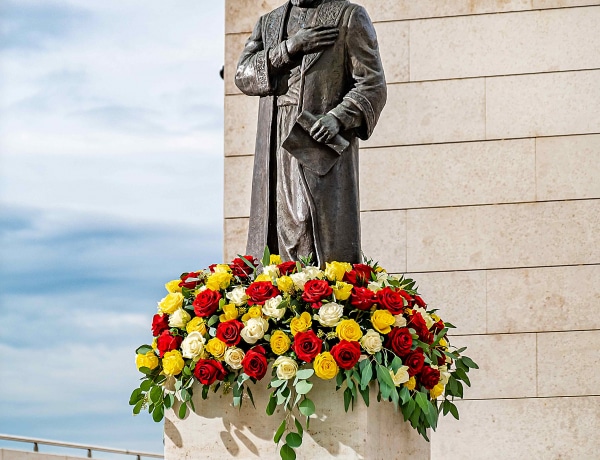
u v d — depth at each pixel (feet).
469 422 26.58
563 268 26.81
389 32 27.96
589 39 27.25
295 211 20.66
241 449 19.65
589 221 26.84
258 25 21.99
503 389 26.61
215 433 19.77
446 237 27.27
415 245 27.35
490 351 26.76
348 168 20.81
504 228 27.07
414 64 27.81
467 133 27.43
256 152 21.53
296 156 20.47
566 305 26.71
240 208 28.45
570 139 27.09
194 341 19.48
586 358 26.53
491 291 26.94
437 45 27.76
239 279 20.34
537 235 26.96
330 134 20.27
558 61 27.30
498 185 27.20
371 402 19.38
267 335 19.30
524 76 27.37
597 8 27.27
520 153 27.20
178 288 20.58
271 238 21.06
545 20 27.43
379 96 20.77
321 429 19.20
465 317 26.96
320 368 18.61
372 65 20.88
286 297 19.43
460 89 27.58
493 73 27.48
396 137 27.71
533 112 27.25
